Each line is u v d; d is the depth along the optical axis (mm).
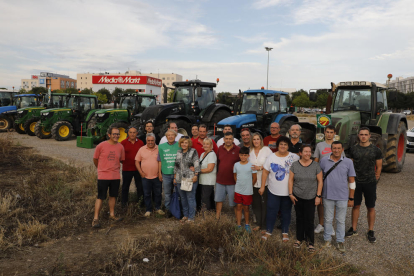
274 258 3729
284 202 4305
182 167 4934
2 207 5066
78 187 6586
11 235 4301
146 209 5363
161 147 5168
